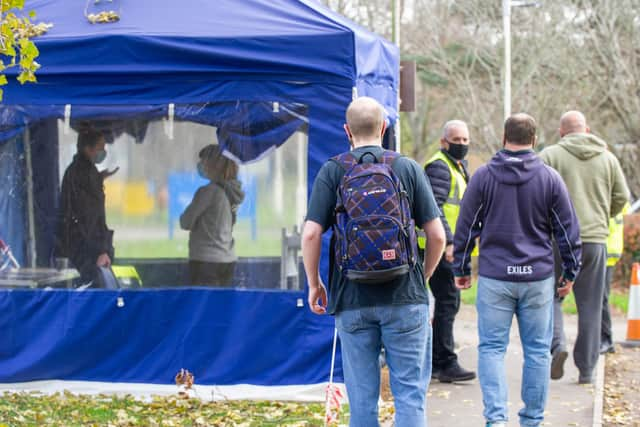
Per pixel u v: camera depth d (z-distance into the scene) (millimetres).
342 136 11359
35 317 11922
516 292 9906
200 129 11883
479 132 37312
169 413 11117
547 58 35531
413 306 7805
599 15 33812
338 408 9719
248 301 11719
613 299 23922
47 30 11703
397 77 14102
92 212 12070
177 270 11977
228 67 11398
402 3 37812
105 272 12023
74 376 11914
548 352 9992
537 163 9969
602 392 12547
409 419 7812
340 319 7906
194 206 11930
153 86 11609
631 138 34000
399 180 7785
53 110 11836
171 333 11836
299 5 11805
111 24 11672
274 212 11789
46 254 12109
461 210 10203
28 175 12094
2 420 10578
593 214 12984
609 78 33969
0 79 9664
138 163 11992
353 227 7562
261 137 11703
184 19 11664
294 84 11391
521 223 9922
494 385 9883
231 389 11664
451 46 40125
